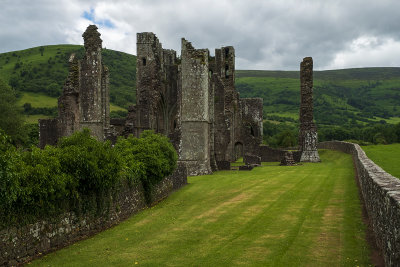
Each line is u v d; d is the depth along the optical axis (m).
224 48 61.31
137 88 50.75
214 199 20.88
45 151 12.85
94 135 38.00
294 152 49.22
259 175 32.06
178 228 14.45
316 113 182.00
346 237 11.57
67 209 12.46
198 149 36.84
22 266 10.10
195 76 37.09
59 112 39.31
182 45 37.41
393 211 7.38
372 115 185.88
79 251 11.63
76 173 12.72
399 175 22.81
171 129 49.94
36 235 10.95
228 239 12.54
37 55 177.38
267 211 16.52
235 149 61.53
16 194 9.82
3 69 154.12
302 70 49.06
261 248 11.27
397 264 7.00
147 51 50.66
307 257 10.15
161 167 19.86
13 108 56.81
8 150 10.05
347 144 45.56
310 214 15.25
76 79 38.97
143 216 17.00
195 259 10.66
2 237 9.62
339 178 25.95
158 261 10.62
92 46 38.44
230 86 60.94
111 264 10.45
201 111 36.97
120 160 15.73
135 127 42.81
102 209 14.48
